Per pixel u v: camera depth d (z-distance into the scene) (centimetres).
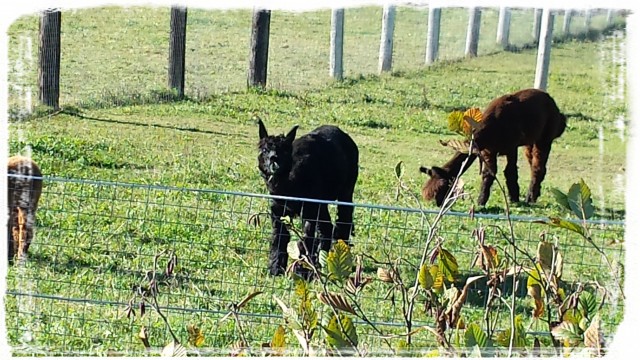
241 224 1238
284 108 2483
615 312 693
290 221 629
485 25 4747
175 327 836
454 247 1191
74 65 2769
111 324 838
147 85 2580
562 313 518
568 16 4191
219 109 2372
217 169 1708
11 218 1071
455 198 528
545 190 1933
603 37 3850
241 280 1011
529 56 3988
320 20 3962
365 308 891
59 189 1352
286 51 3384
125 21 3366
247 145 2019
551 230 1317
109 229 1183
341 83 2966
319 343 549
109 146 1820
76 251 1088
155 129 2073
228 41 3375
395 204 1576
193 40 3334
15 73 2303
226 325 835
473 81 3309
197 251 1124
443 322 518
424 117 2559
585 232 510
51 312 846
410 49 3950
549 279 525
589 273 995
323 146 1255
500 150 1712
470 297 964
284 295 961
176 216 1262
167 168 1698
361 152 2086
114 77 2667
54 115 2100
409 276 1050
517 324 499
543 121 1783
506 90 3209
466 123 516
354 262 573
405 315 539
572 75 3506
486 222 1340
